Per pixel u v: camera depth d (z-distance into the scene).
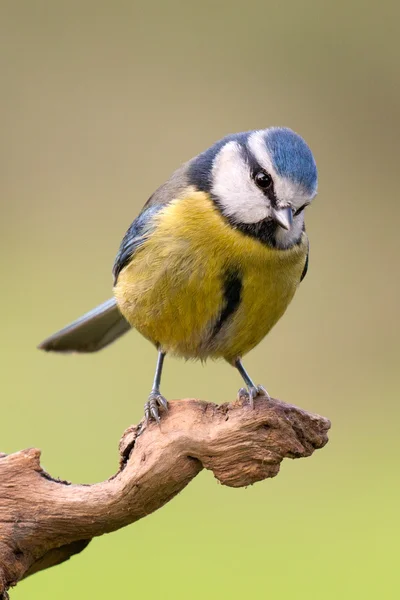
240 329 7.05
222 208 6.82
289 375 13.66
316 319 14.66
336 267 15.47
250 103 16.59
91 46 16.72
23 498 5.65
